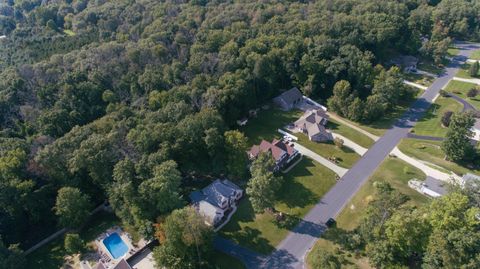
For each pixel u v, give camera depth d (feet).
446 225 209.46
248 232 259.60
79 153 265.75
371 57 431.43
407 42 514.68
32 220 263.70
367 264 229.66
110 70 388.57
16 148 285.23
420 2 618.85
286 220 267.59
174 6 528.22
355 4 549.13
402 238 213.05
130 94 374.84
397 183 296.92
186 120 299.79
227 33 446.19
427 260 205.36
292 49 425.69
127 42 442.09
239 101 370.94
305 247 246.47
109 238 258.16
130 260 240.73
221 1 558.56
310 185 300.20
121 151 278.67
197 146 300.20
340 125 379.76
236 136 297.94
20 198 250.16
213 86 357.00
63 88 358.43
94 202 284.82
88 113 355.36
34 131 332.80
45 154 268.82
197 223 223.71
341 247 243.40
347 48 435.12
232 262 238.68
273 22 480.23
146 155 274.77
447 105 408.87
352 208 275.59
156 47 407.03
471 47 561.43
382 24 477.77
